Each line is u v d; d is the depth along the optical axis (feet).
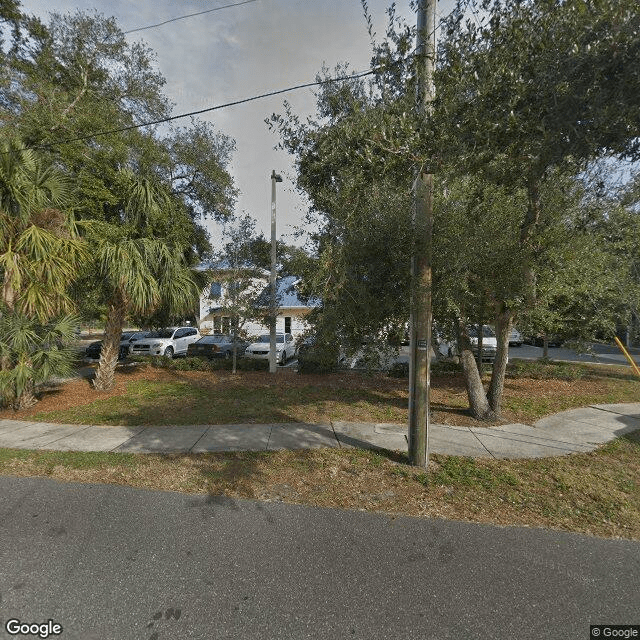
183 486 13.09
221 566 8.87
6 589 8.06
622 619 7.39
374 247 13.69
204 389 29.45
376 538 10.11
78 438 18.04
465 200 15.10
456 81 9.42
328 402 25.14
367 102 15.02
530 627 7.17
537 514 11.51
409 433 14.97
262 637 6.90
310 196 18.61
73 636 6.89
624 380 33.65
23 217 21.80
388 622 7.27
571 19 7.90
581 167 10.48
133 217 27.45
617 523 11.04
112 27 38.29
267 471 14.33
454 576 8.61
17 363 22.85
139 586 8.18
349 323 14.52
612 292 24.70
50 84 33.50
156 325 36.91
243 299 37.06
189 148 37.06
